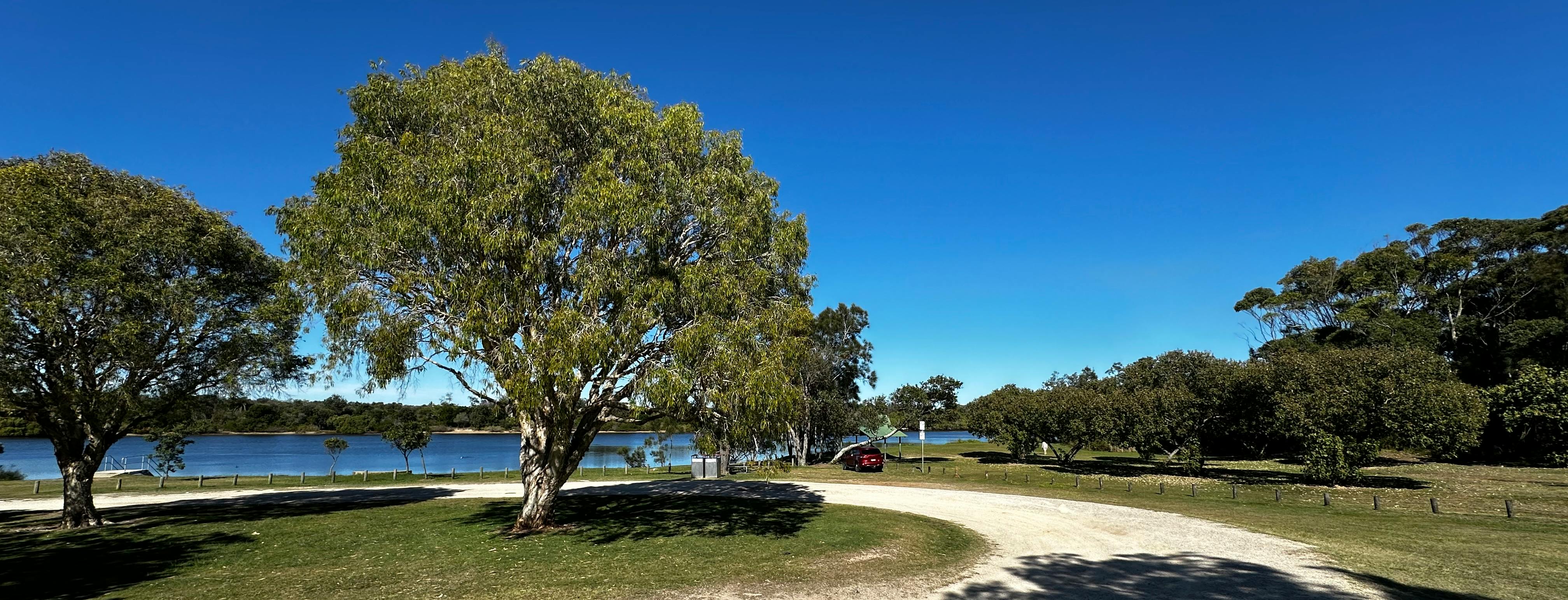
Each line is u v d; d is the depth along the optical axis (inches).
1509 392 1557.6
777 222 639.8
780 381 524.7
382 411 3659.0
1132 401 1523.1
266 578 458.9
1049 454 2409.0
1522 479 1208.2
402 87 594.2
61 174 652.1
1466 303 2181.3
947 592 400.8
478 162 500.7
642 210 511.2
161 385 728.3
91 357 668.7
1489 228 2146.9
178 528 709.3
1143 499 970.7
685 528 658.2
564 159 559.2
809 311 594.6
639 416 593.0
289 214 607.5
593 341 478.9
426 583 434.3
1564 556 507.2
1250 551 538.0
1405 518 745.0
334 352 579.8
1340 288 2395.4
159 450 1581.0
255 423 3949.3
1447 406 1031.6
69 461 729.0
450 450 3710.6
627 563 484.7
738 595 392.2
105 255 634.2
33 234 596.7
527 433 653.3
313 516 808.9
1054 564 485.4
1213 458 2086.6
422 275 540.1
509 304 513.0
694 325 519.8
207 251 698.8
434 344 569.3
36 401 684.1
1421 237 2321.6
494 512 829.2
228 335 730.2
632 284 512.1
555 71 580.4
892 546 553.6
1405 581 425.7
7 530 707.4
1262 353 2438.5
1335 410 1100.5
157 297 644.7
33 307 587.8
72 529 703.7
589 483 1282.0
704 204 565.6
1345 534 624.4
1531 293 2012.8
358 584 435.2
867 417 2006.6
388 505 935.7
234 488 1279.5
